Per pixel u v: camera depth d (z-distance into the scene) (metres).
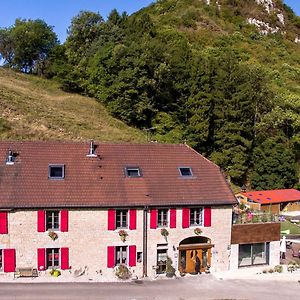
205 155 57.62
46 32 77.50
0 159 29.53
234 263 31.36
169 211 29.75
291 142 62.97
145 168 31.42
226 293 27.22
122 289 26.97
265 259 32.78
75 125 52.44
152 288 27.44
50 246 27.81
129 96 58.91
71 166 30.23
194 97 57.34
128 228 29.08
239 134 56.75
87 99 64.44
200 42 96.19
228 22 114.00
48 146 31.14
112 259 28.77
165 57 60.88
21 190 27.94
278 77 83.75
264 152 58.50
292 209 53.81
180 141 55.59
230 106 56.50
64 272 28.14
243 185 57.88
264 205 51.12
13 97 56.19
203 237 30.69
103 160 31.23
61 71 69.88
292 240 40.38
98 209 28.42
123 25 75.56
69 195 28.38
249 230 31.66
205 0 121.06
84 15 75.94
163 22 105.00
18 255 27.42
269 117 59.91
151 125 59.81
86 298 25.16
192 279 29.42
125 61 59.44
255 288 28.27
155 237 29.50
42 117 51.84
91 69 66.44
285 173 58.47
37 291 25.78
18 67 77.31
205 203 30.11
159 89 60.16
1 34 77.19
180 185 30.88
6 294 25.09
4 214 27.02
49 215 28.11
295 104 65.31
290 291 27.97
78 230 28.20
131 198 29.20
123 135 53.47
